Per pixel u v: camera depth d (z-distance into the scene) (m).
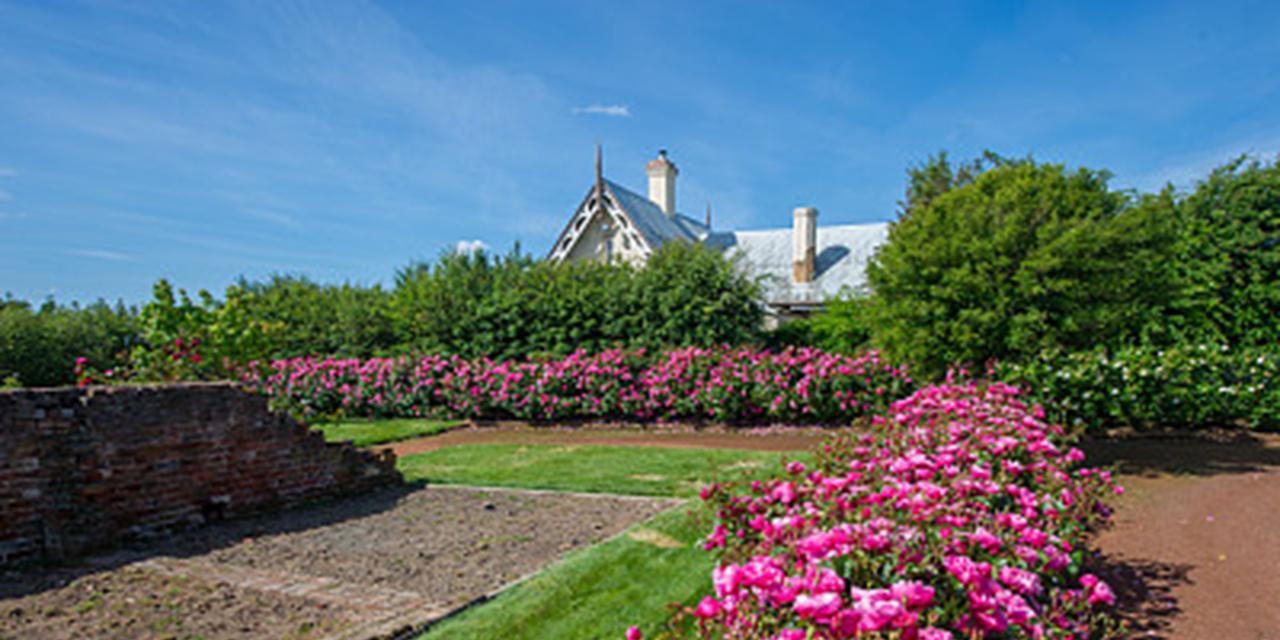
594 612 4.37
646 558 5.31
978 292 8.92
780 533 3.12
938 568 2.80
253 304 20.88
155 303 13.33
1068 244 8.36
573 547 5.86
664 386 13.97
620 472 9.15
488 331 18.67
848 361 12.67
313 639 4.02
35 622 4.42
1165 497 7.04
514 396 15.25
